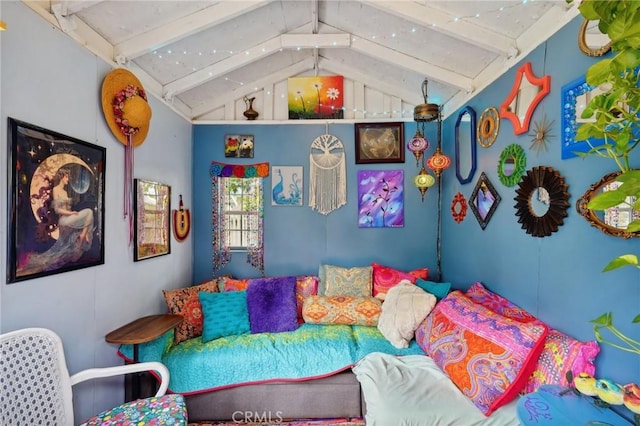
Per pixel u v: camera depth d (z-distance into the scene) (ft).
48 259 4.70
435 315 7.12
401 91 10.12
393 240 10.36
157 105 8.04
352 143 10.31
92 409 5.66
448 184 9.70
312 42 8.23
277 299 8.61
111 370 5.03
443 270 10.08
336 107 10.24
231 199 10.36
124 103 6.25
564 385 4.25
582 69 4.62
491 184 7.19
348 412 6.86
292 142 10.33
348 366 6.95
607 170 4.17
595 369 4.27
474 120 7.97
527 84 5.87
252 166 10.29
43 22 4.67
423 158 10.23
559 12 5.14
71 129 5.19
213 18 6.56
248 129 10.30
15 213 4.18
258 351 7.11
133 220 6.88
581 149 4.58
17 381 4.09
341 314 8.50
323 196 10.36
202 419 6.78
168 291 8.09
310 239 10.42
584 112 2.95
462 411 4.90
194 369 6.80
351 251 10.37
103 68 6.00
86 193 5.48
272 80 10.18
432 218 10.31
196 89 9.29
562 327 4.98
